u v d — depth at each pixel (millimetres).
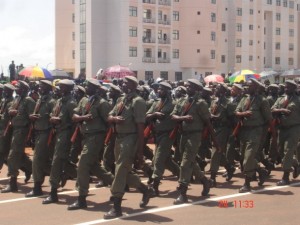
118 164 7184
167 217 7164
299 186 9484
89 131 7590
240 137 9141
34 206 7852
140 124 7156
